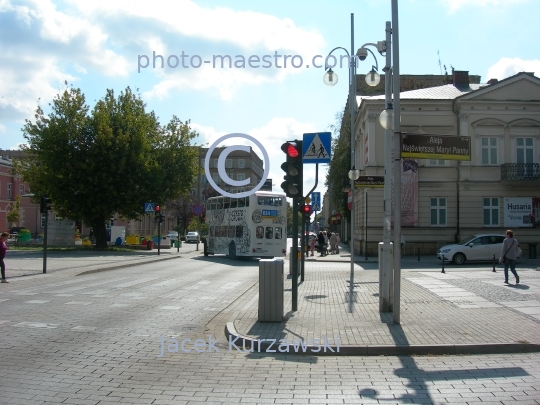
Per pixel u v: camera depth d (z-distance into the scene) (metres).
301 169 12.24
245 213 33.16
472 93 35.94
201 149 51.50
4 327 10.34
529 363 7.77
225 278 21.67
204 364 7.82
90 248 45.56
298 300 14.03
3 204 72.50
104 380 6.85
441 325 10.16
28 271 22.45
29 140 43.06
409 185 35.88
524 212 35.94
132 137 44.06
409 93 38.78
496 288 15.69
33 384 6.61
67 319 11.33
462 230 35.91
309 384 6.78
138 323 11.02
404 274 20.80
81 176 42.44
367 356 8.38
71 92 43.59
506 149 36.19
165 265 29.41
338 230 73.75
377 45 13.24
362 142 39.38
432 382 6.80
